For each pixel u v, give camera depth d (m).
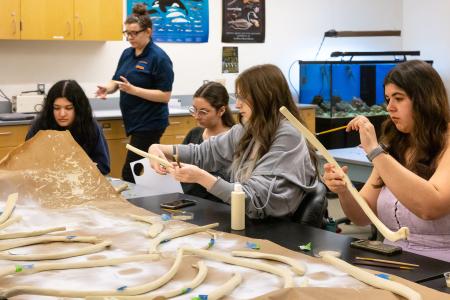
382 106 6.42
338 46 6.94
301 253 1.62
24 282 1.46
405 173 1.77
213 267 1.54
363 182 3.51
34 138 2.43
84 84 5.41
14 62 5.06
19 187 2.27
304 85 6.48
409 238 1.95
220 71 6.18
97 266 1.56
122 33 5.20
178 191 2.72
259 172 2.14
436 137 1.91
